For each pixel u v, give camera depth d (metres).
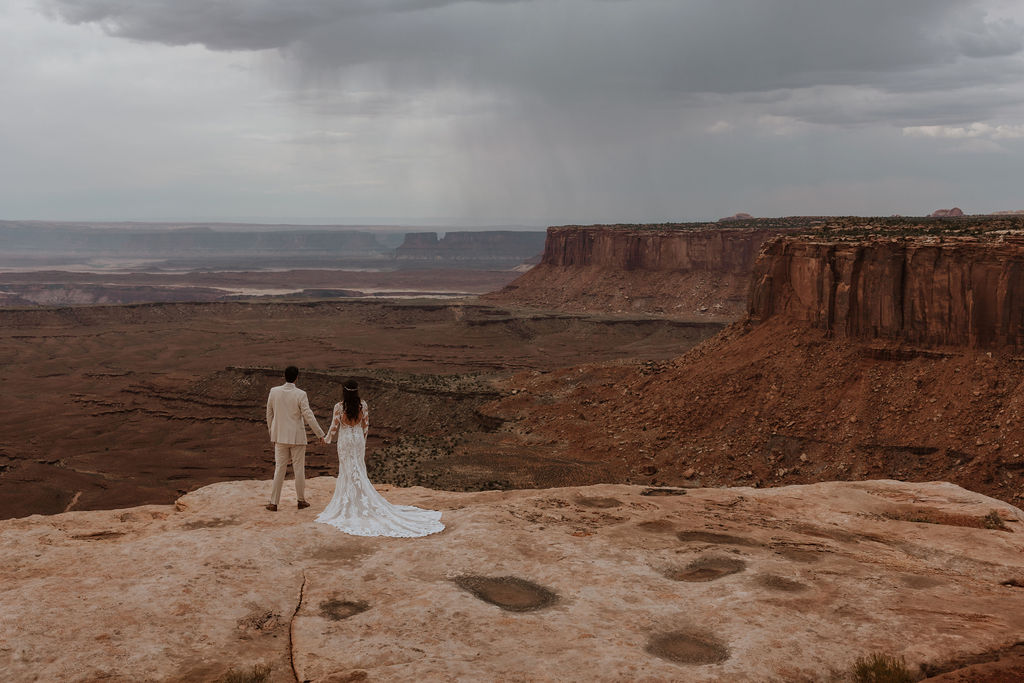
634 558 11.04
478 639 8.49
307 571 10.59
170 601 9.30
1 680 7.49
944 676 7.41
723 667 7.85
